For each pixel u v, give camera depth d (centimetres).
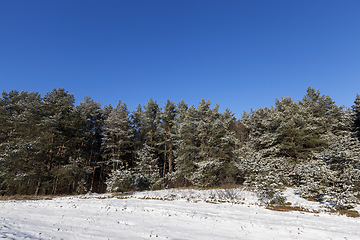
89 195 2159
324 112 3472
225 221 1004
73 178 2667
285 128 2755
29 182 2377
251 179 1748
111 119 3441
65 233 812
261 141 3072
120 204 1390
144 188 2409
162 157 3841
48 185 2383
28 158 2402
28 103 2877
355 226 950
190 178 2589
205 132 2838
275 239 788
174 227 927
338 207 1279
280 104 3753
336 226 941
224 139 2653
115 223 977
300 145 2689
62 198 1858
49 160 2581
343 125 3116
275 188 1473
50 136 2547
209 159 2541
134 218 1069
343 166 1780
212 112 3244
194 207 1309
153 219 1053
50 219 1027
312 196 1529
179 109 3609
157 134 3647
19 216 1065
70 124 2928
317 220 1045
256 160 1711
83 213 1162
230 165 2555
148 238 782
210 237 802
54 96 2967
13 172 2266
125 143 3509
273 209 1293
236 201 1516
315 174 1606
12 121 2577
